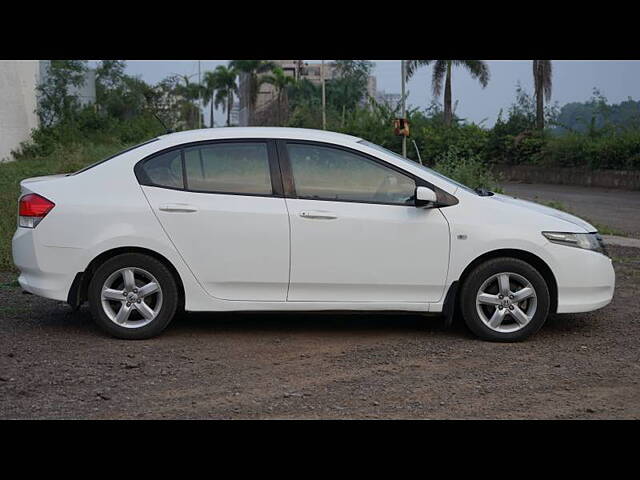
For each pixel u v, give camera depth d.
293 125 54.97
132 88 55.47
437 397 5.08
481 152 39.34
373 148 6.56
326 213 6.33
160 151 6.49
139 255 6.34
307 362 5.86
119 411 4.77
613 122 34.31
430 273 6.39
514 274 6.41
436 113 46.31
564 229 6.48
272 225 6.32
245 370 5.64
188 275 6.36
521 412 4.81
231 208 6.34
